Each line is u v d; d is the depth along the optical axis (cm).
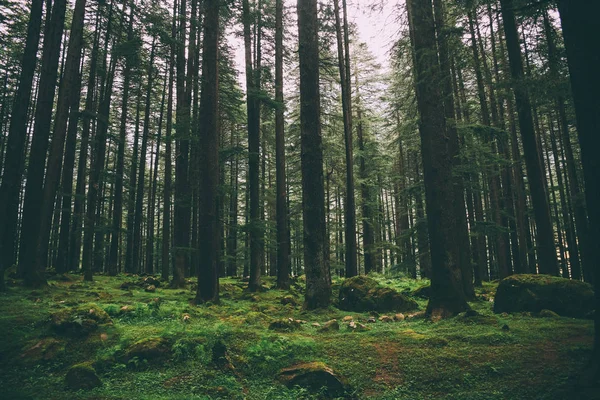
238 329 834
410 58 1275
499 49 2189
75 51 1462
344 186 2636
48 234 1529
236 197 2970
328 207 2605
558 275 1160
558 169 2389
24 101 1248
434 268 1016
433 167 1049
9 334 747
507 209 2233
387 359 696
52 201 1386
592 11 520
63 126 1437
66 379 606
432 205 1041
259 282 1730
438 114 1071
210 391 594
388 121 2708
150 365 675
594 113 511
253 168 1791
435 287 1004
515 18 1254
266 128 2533
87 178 3466
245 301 1429
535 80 1025
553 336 709
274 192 2623
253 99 1850
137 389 597
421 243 1842
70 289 1366
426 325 912
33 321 826
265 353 715
